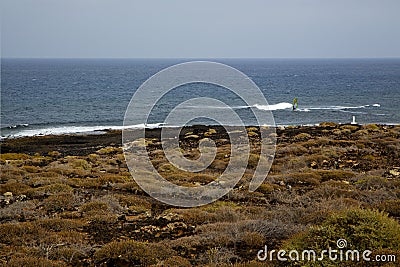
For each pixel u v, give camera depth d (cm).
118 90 11150
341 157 2438
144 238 1056
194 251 937
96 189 1700
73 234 1045
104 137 4156
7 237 1009
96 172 2159
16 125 5503
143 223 1195
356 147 2752
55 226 1120
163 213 1293
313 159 2339
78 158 2742
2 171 1988
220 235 993
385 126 4328
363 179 1694
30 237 1017
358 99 8894
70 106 7762
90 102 8394
